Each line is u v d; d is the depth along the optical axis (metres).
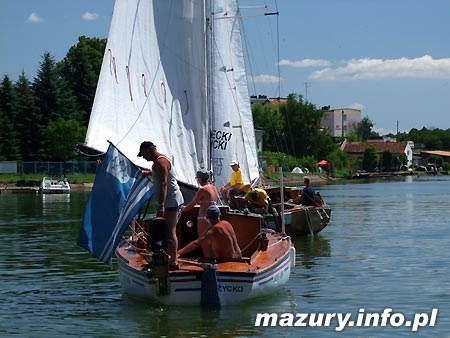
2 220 43.00
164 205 17.11
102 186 18.64
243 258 18.20
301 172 114.94
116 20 22.23
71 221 42.19
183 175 23.19
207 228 18.83
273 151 126.94
